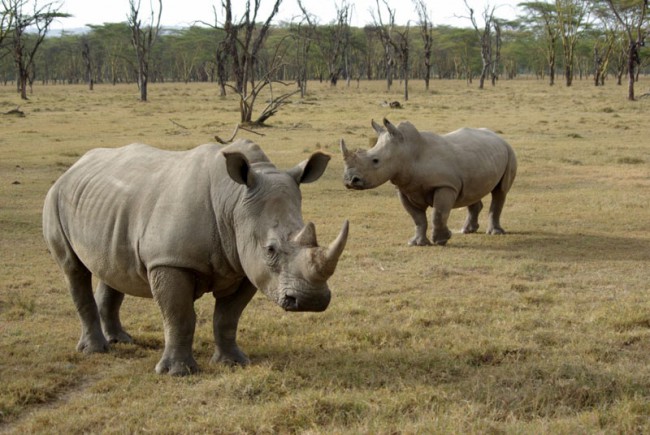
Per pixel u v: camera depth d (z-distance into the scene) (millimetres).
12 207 15430
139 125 33094
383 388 6496
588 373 6730
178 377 6809
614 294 9734
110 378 6820
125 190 7062
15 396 6363
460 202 12992
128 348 7789
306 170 6676
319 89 77625
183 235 6648
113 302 7930
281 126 32594
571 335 8047
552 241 12914
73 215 7395
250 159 6730
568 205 16062
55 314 9047
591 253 12016
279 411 5902
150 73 125938
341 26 87250
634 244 12617
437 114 39531
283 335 8188
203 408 6113
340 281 10508
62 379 6828
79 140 27062
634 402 6039
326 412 5973
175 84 110875
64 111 43625
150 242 6738
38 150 24125
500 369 6969
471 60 117312
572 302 9344
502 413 5984
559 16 84938
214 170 6742
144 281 7082
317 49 99312
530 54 119375
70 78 124438
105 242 7082
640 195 16953
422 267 11195
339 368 6984
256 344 7836
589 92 66438
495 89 76875
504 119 36094
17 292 9914
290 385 6562
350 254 12000
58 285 10258
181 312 6816
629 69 51531
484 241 13016
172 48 126688
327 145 25359
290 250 6062
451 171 12516
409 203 12828
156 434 5621
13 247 12391
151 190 6918
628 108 43688
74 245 7402
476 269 11148
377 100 55094
